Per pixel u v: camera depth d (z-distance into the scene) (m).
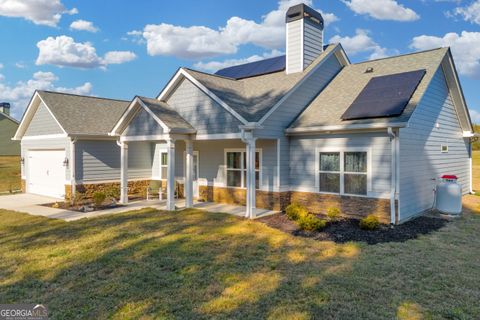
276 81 13.34
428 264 6.28
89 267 6.21
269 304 4.70
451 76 12.86
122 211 12.03
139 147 16.72
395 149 9.55
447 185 11.04
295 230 8.99
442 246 7.48
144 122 12.80
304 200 11.72
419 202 11.02
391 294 5.00
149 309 4.58
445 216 10.86
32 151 17.72
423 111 11.30
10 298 4.97
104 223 9.96
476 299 4.84
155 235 8.48
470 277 5.65
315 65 13.02
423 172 11.34
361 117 10.12
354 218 10.43
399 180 9.63
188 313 4.46
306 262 6.44
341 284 5.36
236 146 13.16
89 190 15.01
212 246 7.53
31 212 12.01
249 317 4.34
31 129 17.64
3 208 12.98
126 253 7.01
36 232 8.91
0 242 7.96
